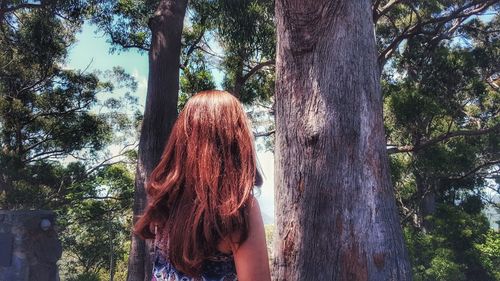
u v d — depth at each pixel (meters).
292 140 3.42
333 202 3.23
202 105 1.58
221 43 15.69
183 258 1.43
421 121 14.28
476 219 17.38
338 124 3.31
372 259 3.14
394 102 14.08
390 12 17.17
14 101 19.38
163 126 9.69
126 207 18.56
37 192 19.31
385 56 16.77
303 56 3.43
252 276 1.40
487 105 17.81
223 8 13.17
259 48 13.89
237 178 1.45
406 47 16.70
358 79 3.38
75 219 18.09
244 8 13.04
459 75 15.20
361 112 3.34
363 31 3.49
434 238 15.52
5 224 7.55
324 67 3.38
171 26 10.19
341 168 3.27
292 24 3.46
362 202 3.22
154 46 10.14
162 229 1.57
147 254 8.70
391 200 3.34
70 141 21.30
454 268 14.29
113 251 18.03
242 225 1.40
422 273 14.58
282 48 3.55
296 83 3.45
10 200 18.61
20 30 18.56
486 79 17.55
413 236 16.08
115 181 18.64
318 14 3.39
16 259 7.43
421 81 15.62
